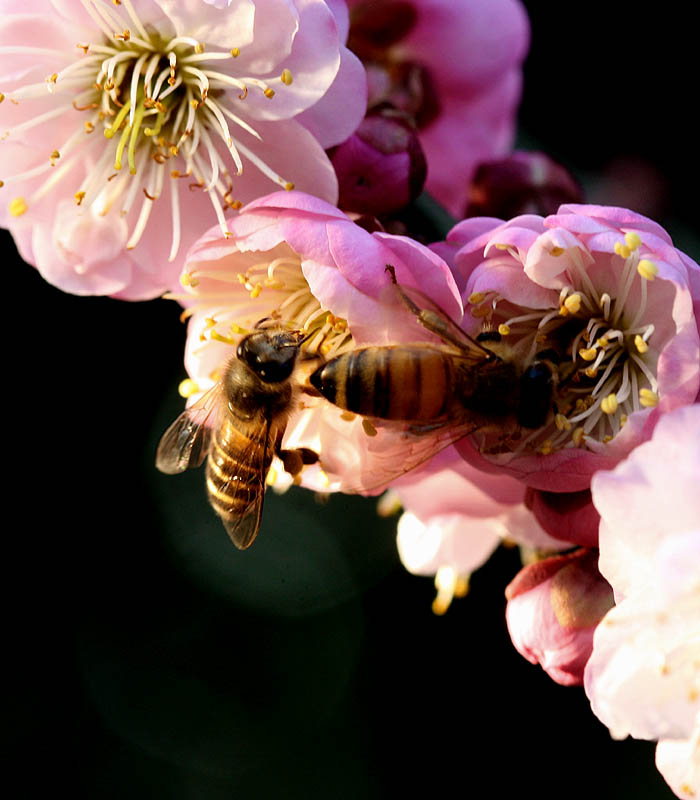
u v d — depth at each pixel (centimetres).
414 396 21
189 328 22
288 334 22
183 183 22
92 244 22
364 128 22
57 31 22
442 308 21
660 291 21
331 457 22
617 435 21
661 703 21
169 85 22
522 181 23
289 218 21
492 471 21
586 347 21
